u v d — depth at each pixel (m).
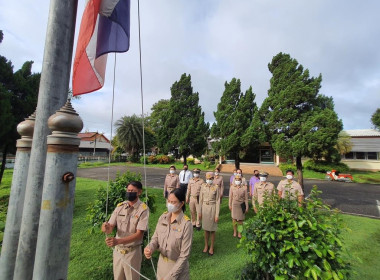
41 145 1.59
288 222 2.34
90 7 1.91
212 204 4.40
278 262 2.32
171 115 14.81
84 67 1.99
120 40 2.07
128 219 2.68
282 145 8.31
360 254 4.27
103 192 4.12
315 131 7.95
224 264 3.89
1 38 8.19
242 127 11.27
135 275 2.59
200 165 26.27
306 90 8.09
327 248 2.18
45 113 1.59
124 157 35.75
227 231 5.49
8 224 1.87
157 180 15.16
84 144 44.53
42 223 1.34
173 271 2.10
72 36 1.79
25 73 9.39
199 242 4.87
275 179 16.98
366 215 7.39
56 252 1.33
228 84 12.60
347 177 16.33
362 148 23.14
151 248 2.30
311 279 2.14
